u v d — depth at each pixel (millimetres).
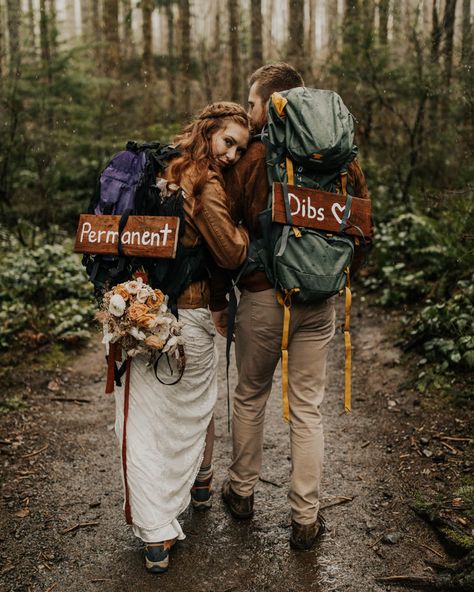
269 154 2334
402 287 5375
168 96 12094
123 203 2322
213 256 2332
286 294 2344
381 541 2598
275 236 2324
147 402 2357
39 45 8289
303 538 2543
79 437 3551
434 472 3033
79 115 8523
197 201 2246
